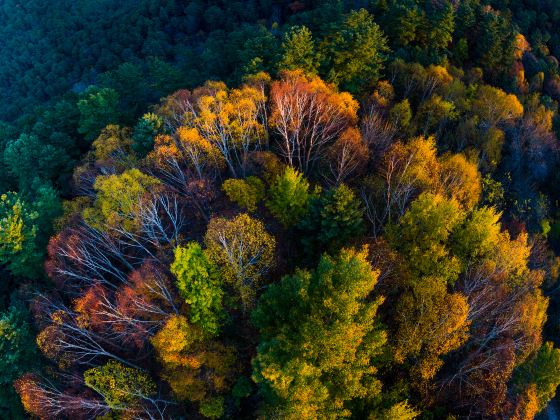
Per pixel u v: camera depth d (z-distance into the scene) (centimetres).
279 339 2920
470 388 3300
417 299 3294
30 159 5838
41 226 4919
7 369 4022
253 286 3434
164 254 3744
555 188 5519
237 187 4000
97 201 4238
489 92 5634
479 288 3609
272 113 4650
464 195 4212
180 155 4334
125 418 3186
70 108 6538
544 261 4594
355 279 2986
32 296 4516
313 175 4672
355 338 2838
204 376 3294
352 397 3100
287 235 3941
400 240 3688
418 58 6203
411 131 4934
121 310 3466
